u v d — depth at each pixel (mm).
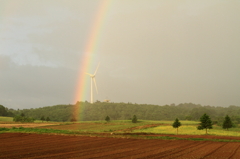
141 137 54812
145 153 29547
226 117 98250
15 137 49969
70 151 30906
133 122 157750
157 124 138125
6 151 30344
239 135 73000
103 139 48344
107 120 169875
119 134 66375
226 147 37188
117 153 29422
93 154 28453
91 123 147250
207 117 79312
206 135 70125
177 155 28047
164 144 40969
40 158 25422
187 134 74312
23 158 25375
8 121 149750
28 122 151375
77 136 54375
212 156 27578
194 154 28938
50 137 50656
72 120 199875
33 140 44406
